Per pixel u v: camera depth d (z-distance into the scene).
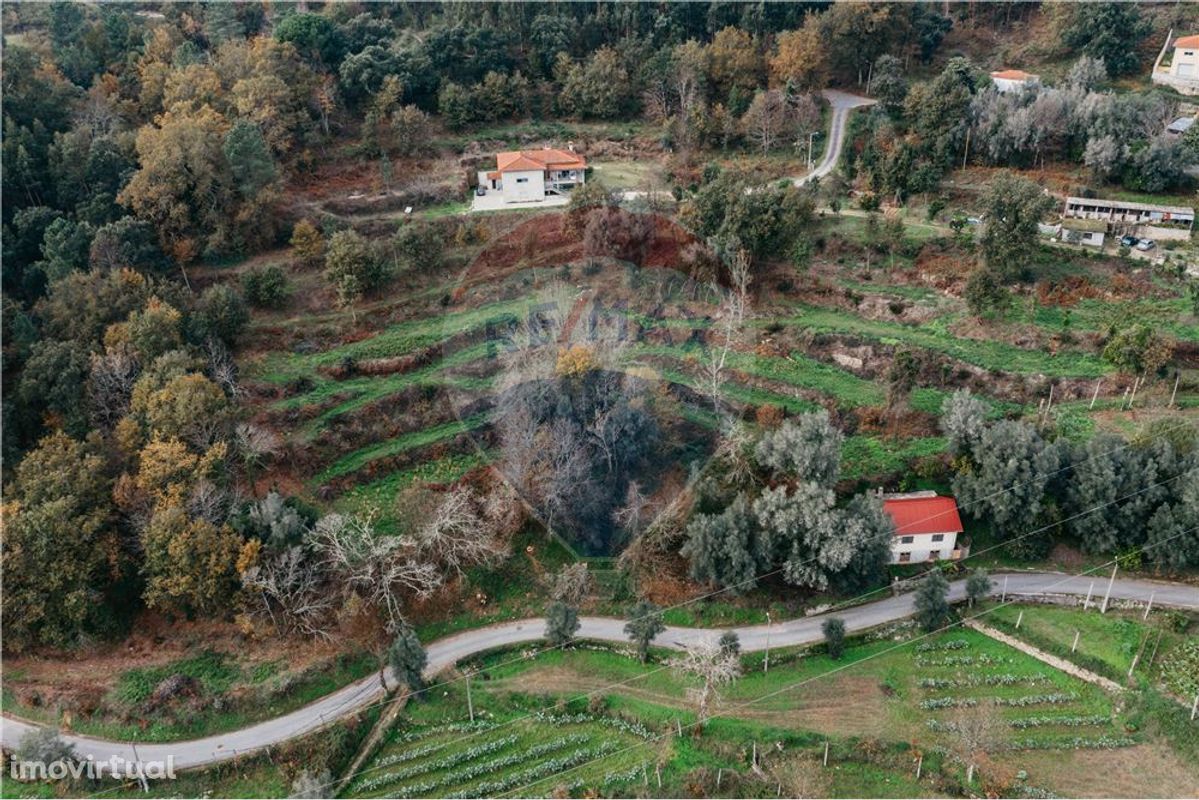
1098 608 48.28
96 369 51.44
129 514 47.16
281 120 75.25
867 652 46.81
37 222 62.31
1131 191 72.00
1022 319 61.50
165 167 64.19
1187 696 43.00
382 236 70.62
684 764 41.34
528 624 48.50
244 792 40.94
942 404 55.50
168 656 46.31
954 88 77.50
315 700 45.00
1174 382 56.16
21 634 46.09
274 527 46.19
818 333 61.34
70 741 42.88
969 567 51.12
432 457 54.00
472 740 43.25
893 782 40.50
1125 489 49.34
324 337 61.56
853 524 47.62
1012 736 42.38
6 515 45.44
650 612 46.09
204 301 58.62
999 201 61.53
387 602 47.22
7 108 69.81
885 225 68.06
